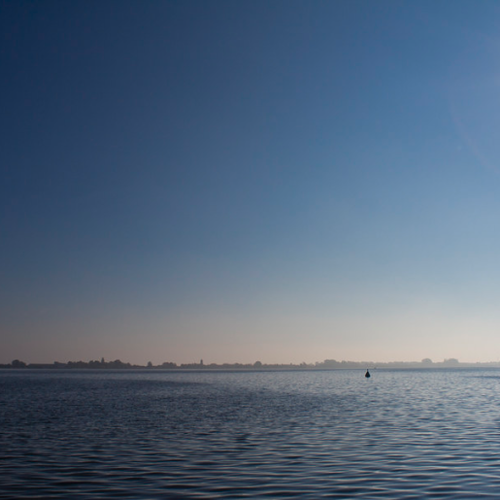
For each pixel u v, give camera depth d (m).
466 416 52.12
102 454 30.94
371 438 37.03
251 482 23.59
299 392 99.31
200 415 54.00
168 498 20.91
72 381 172.75
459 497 20.83
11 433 40.47
